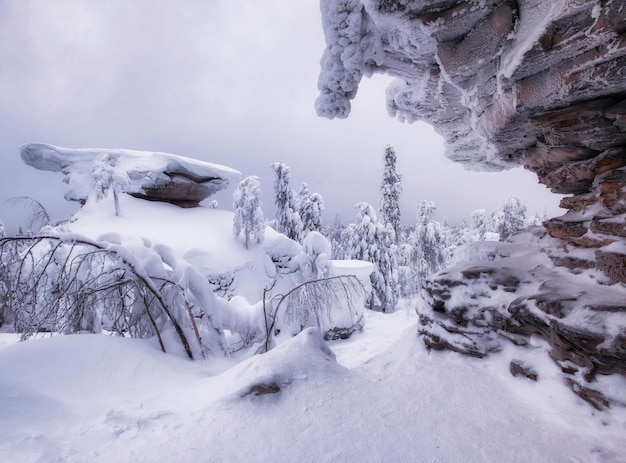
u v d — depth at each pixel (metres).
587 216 3.56
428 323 4.59
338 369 4.20
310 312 9.23
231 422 3.24
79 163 20.98
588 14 2.16
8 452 2.86
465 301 4.07
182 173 21.55
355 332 16.25
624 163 3.30
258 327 8.95
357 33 3.66
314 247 16.67
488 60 3.15
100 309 7.95
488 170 6.94
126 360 5.07
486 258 4.73
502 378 3.47
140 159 20.97
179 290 7.56
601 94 2.78
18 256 6.45
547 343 3.16
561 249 3.70
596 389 2.62
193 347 7.06
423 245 30.41
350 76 4.10
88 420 3.47
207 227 19.75
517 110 3.13
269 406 3.46
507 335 3.66
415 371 4.04
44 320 6.40
